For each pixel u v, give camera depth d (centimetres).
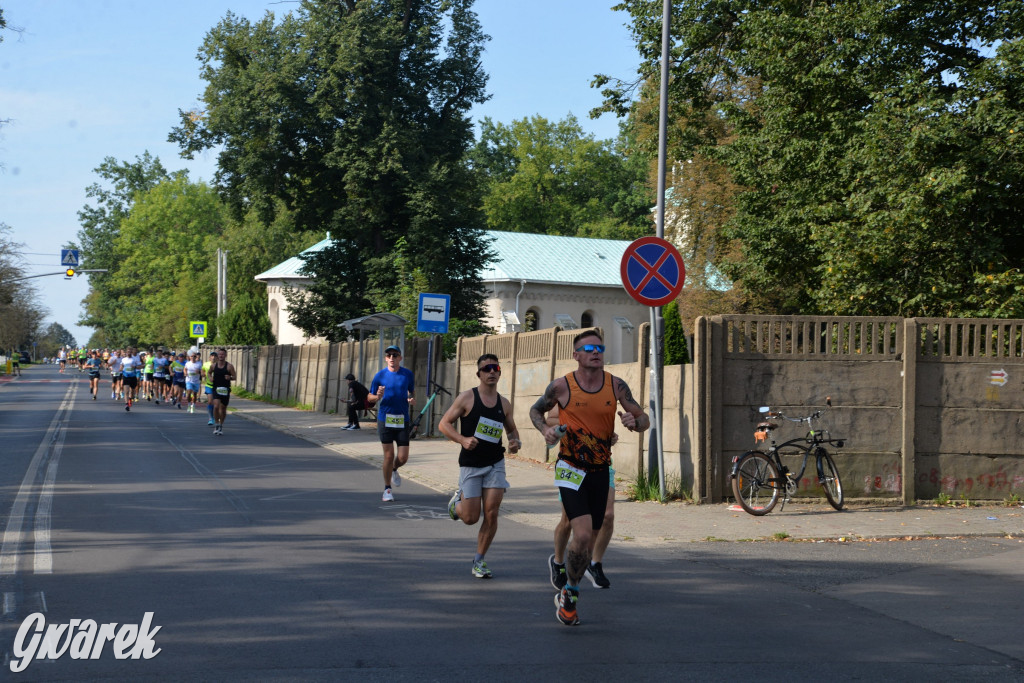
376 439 2289
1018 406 1252
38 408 3322
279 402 4062
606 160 7844
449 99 4069
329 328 4159
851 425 1243
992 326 1254
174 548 888
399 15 3900
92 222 9462
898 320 1252
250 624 627
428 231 3825
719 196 3188
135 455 1753
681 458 1302
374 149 3666
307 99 3688
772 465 1189
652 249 1236
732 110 2102
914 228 1529
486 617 657
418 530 1027
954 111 1536
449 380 2322
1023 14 1723
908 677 541
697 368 1243
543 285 5659
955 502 1241
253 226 7425
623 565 871
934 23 1823
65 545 893
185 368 3497
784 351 1248
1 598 691
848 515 1159
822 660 572
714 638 618
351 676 519
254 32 3856
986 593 766
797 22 1828
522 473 1603
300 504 1203
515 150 7875
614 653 576
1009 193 1553
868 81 1802
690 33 2128
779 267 1936
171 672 524
